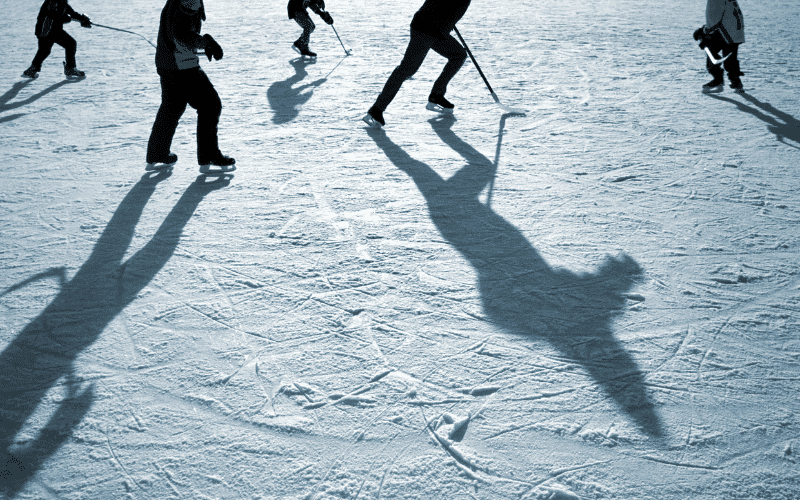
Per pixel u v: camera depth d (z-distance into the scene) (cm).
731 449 197
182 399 222
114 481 187
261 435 205
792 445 199
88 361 243
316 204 397
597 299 285
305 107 646
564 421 209
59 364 241
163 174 457
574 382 228
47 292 294
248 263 321
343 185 430
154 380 232
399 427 208
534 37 1112
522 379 230
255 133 557
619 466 191
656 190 417
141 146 524
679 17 1409
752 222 367
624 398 220
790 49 983
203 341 255
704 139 528
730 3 668
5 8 1648
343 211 386
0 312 277
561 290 292
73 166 475
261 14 1464
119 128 577
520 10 1552
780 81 754
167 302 285
